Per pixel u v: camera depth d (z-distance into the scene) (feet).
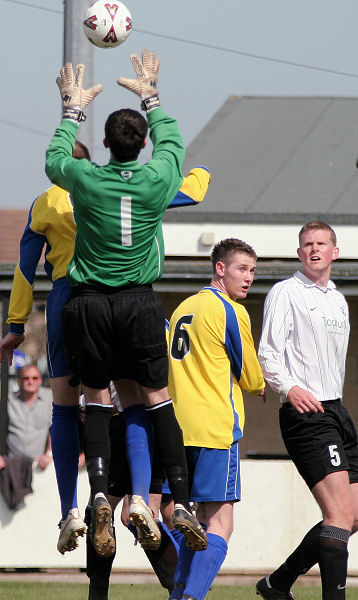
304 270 76.28
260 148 206.18
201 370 71.77
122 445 77.77
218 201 183.21
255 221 155.74
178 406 71.56
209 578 68.85
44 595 94.53
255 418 172.35
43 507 115.03
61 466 64.49
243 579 109.81
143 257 60.59
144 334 60.23
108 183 59.21
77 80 65.46
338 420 74.08
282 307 74.23
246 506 114.42
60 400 64.75
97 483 60.18
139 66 65.67
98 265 59.88
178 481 61.67
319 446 72.69
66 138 63.62
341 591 71.87
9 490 114.73
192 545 62.85
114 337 60.18
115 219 59.16
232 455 71.00
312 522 113.91
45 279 137.18
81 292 60.39
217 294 73.41
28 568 115.85
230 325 71.56
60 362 64.28
